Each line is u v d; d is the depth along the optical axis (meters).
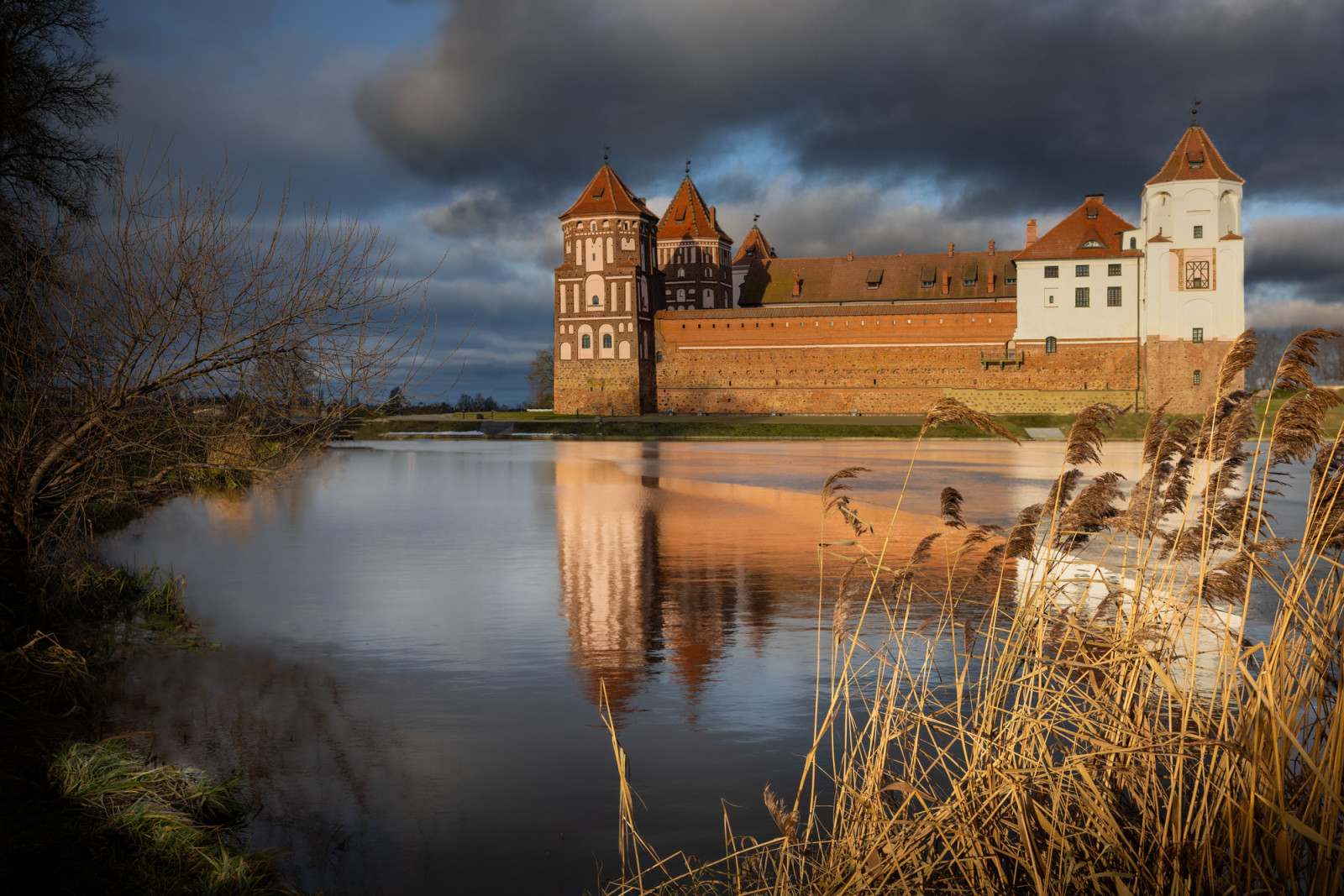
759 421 78.62
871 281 94.31
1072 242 82.06
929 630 10.72
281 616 11.82
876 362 87.00
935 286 92.31
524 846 5.78
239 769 6.88
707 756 7.24
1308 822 3.92
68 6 19.64
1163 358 77.31
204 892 5.09
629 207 89.19
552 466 40.22
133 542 17.44
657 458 45.69
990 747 4.74
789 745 7.46
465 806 6.34
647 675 9.39
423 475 34.91
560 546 17.72
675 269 101.06
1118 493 5.24
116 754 6.60
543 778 6.83
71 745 6.67
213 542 17.94
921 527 19.70
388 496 26.91
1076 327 81.56
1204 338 76.44
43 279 8.85
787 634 10.93
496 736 7.68
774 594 13.21
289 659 9.85
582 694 8.80
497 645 10.54
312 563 15.79
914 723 5.49
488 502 25.31
